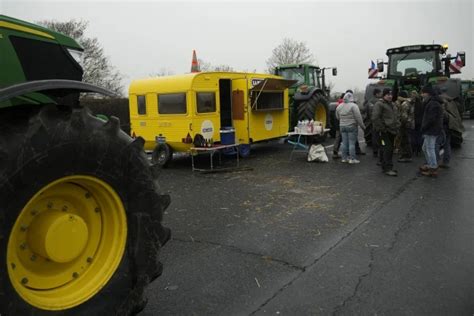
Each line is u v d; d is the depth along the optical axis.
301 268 3.78
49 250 2.22
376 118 7.91
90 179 2.37
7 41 2.45
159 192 2.74
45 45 2.69
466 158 9.62
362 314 2.96
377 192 6.60
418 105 9.18
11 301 2.06
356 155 10.48
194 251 4.24
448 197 6.18
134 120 10.04
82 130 2.29
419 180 7.41
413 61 12.55
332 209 5.68
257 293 3.31
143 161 2.64
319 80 14.49
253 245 4.38
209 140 9.18
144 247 2.63
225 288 3.40
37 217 2.27
